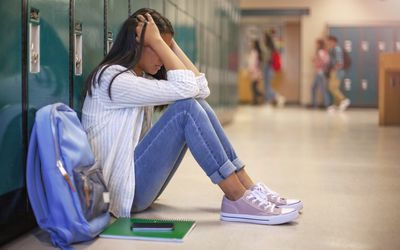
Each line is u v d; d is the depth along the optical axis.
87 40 2.47
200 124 2.13
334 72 12.52
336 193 2.93
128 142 2.21
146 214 2.39
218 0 7.46
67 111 2.02
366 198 2.79
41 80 2.07
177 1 4.68
